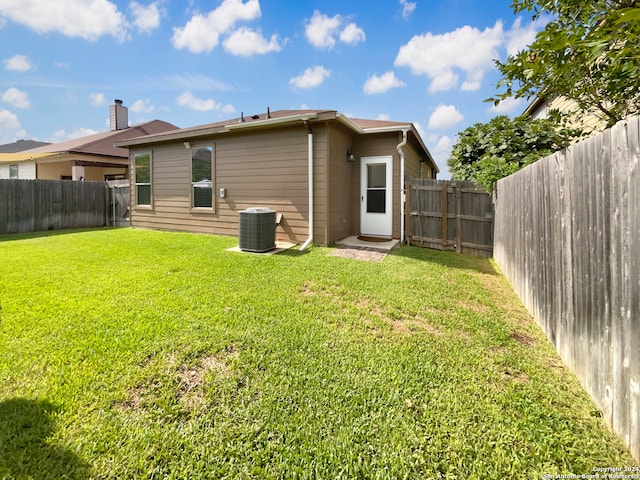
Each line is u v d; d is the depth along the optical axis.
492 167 5.93
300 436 1.68
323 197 6.69
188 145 8.37
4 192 9.20
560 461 1.55
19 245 6.82
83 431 1.67
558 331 2.57
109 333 2.70
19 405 1.83
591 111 3.20
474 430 1.73
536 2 2.78
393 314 3.29
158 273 4.60
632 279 1.56
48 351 2.40
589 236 2.03
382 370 2.27
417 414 1.84
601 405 1.85
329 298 3.72
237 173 7.69
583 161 2.13
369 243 7.10
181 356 2.37
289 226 7.10
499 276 4.88
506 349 2.61
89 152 14.01
